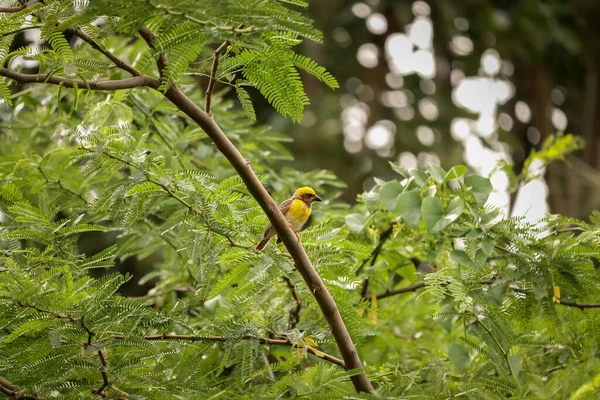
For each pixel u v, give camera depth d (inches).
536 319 380.8
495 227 369.4
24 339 291.1
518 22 906.7
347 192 930.1
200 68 303.1
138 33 298.2
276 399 303.1
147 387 304.2
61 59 301.9
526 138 1013.2
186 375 313.7
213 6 263.1
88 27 292.8
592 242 356.8
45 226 325.1
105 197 320.8
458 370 368.8
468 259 357.4
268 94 305.4
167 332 320.2
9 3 307.0
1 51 298.4
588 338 378.9
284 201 468.8
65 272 301.0
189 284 481.1
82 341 289.6
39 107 517.3
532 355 386.3
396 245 426.9
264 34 279.0
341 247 358.9
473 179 386.0
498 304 349.4
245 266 332.2
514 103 1016.9
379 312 375.6
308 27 273.3
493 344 340.5
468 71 1013.8
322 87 1010.7
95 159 317.4
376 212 418.6
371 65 1020.5
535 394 297.9
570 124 1031.0
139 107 458.9
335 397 299.0
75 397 293.1
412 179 395.2
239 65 298.2
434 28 990.4
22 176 423.8
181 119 525.7
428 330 486.3
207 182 325.7
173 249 457.7
